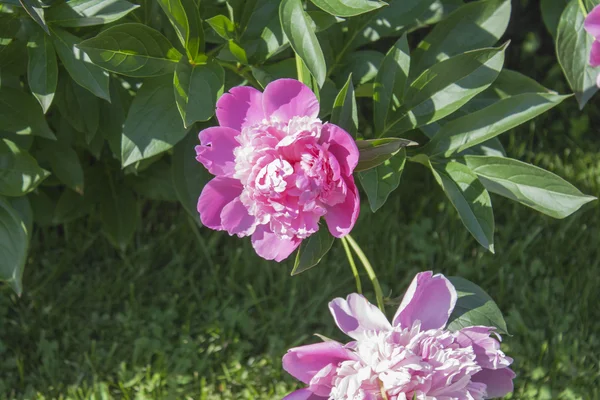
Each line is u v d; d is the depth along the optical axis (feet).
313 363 3.92
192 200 5.03
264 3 4.52
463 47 4.59
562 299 5.50
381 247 5.66
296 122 3.79
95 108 4.92
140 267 5.58
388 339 3.85
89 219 5.67
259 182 3.79
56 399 5.15
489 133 4.28
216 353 5.29
